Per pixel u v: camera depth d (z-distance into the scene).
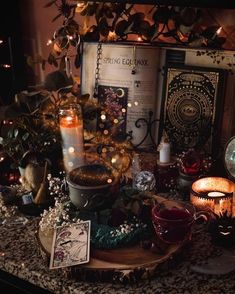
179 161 0.93
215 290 0.67
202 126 0.96
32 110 0.96
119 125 1.04
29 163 0.93
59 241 0.75
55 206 0.86
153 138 1.04
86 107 1.00
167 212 0.77
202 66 0.95
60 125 0.93
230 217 0.76
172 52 0.97
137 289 0.67
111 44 1.01
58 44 1.09
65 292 0.69
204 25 0.98
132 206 0.81
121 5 1.01
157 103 1.02
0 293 0.80
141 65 0.99
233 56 0.91
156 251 0.73
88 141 1.03
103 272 0.68
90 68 1.05
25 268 0.73
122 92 1.03
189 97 0.96
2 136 1.04
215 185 0.89
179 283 0.68
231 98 0.93
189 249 0.76
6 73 1.21
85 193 0.77
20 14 1.21
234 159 0.89
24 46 1.24
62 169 0.97
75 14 1.13
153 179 0.91
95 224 0.80
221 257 0.74
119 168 0.96
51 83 1.01
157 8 0.98
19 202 0.92
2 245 0.79
